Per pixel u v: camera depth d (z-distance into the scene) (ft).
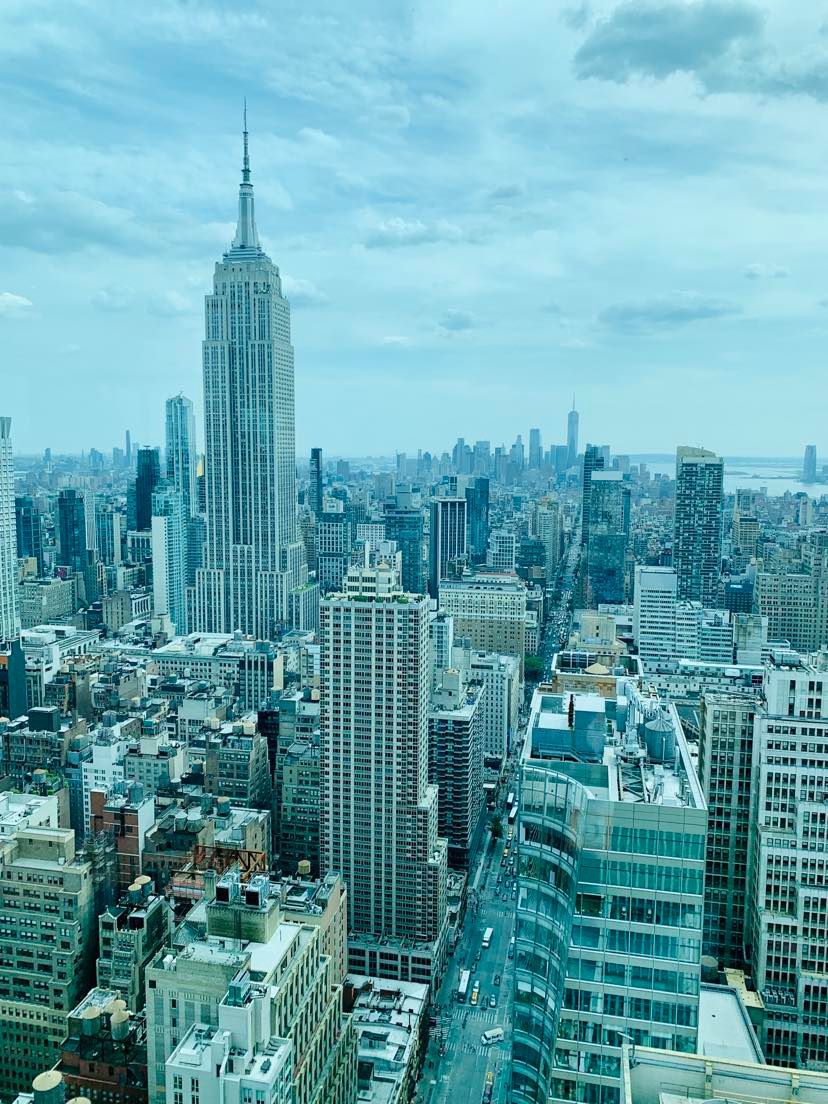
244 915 623.36
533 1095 565.53
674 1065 354.95
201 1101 541.75
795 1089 345.51
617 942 530.27
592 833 531.50
